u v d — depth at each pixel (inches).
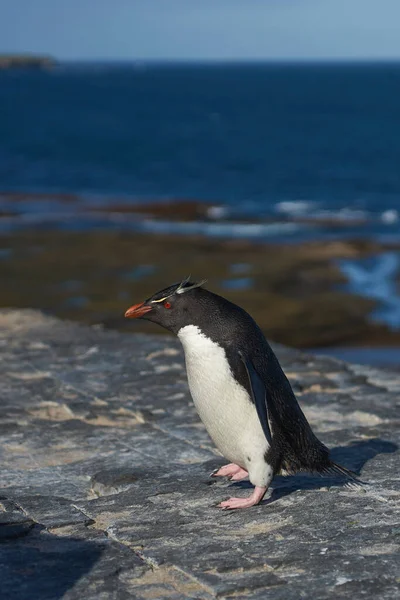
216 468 439.8
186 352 373.4
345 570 294.7
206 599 279.3
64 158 5413.4
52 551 326.6
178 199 3870.6
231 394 362.6
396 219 3132.4
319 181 4542.3
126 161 5344.5
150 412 546.0
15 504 386.3
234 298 1679.4
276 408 362.0
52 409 577.9
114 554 321.1
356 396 593.6
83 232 2485.2
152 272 1937.7
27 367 692.1
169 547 327.6
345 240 2495.1
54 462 469.4
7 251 2182.6
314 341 1419.8
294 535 333.1
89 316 1545.3
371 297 1716.3
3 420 548.7
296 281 1857.8
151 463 457.4
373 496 382.0
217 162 5344.5
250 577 292.7
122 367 684.7
